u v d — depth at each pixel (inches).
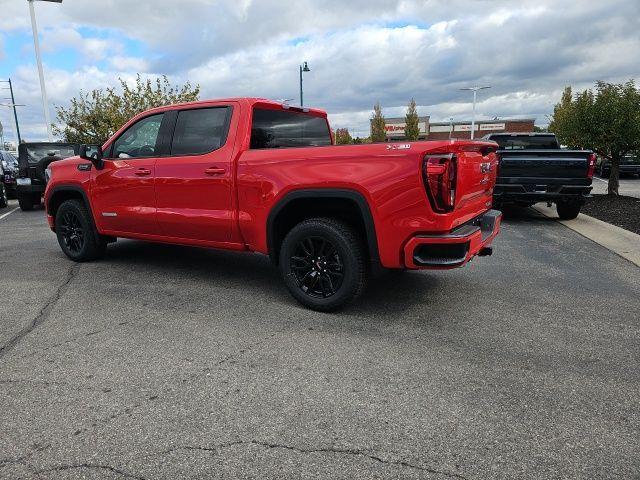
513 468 86.6
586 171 344.5
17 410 105.7
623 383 116.5
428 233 142.8
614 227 325.1
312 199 162.2
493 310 168.4
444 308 170.6
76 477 84.8
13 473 85.7
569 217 375.2
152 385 116.3
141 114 206.8
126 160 208.8
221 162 178.1
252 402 108.6
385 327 152.9
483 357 130.8
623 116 452.4
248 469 86.7
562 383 116.6
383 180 144.7
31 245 292.5
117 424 100.3
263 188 167.8
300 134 207.0
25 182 500.7
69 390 114.1
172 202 194.9
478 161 166.1
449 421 100.8
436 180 138.6
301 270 168.6
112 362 128.6
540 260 242.2
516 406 106.4
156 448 92.6
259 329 151.5
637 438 95.0
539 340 142.3
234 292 189.8
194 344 140.2
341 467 87.0
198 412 104.7
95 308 171.5
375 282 202.2
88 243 233.8
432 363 127.3
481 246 161.6
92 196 224.2
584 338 143.8
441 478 84.2
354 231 157.8
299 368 125.0
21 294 188.1
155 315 164.4
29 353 134.3
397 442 94.0
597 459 88.9
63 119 894.4
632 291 190.1
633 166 849.5
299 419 101.8
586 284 200.1
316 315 164.1
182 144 192.7
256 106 182.7
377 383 116.9
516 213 416.8
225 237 184.4
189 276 213.5
